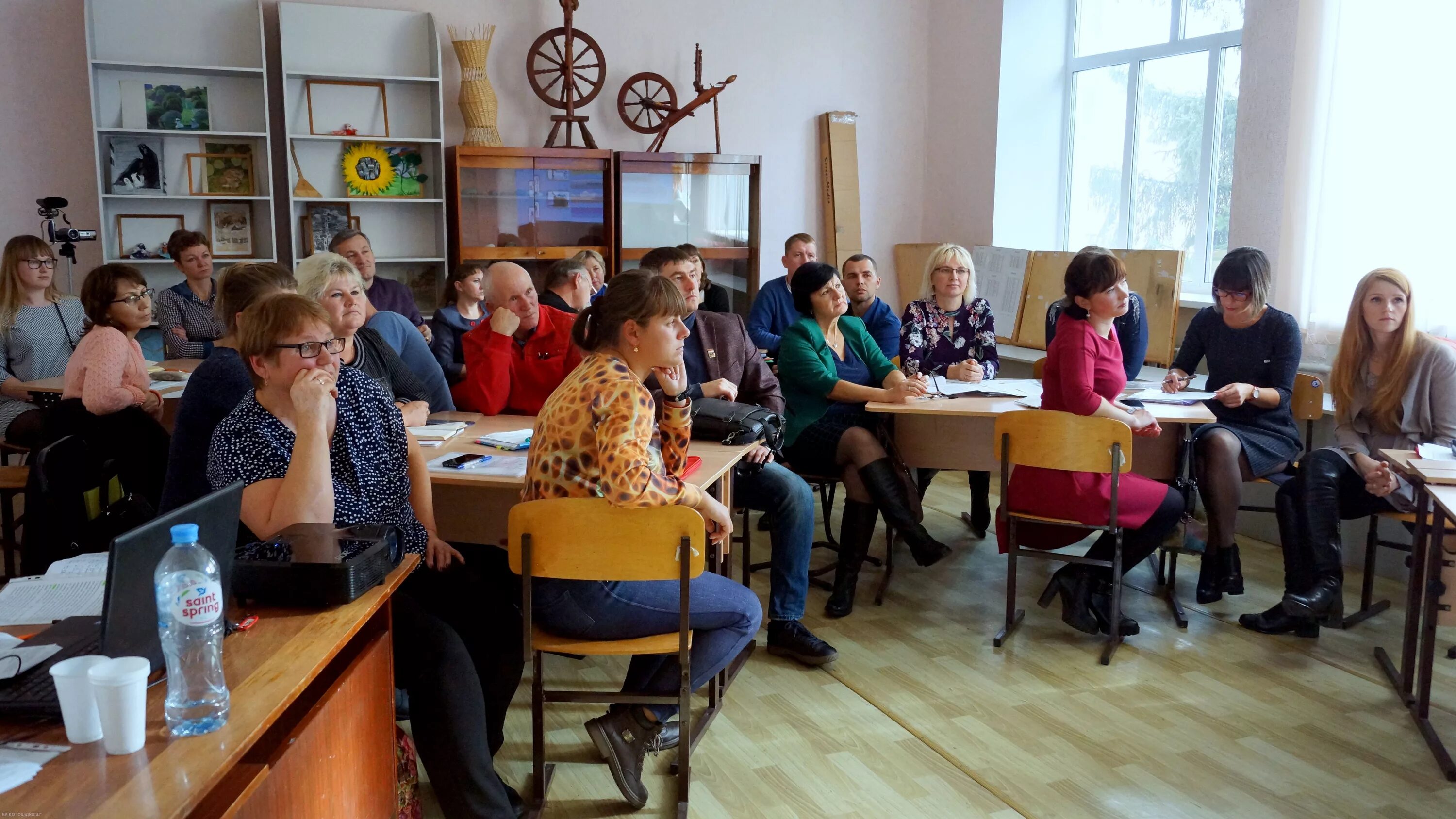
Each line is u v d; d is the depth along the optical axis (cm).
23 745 118
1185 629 335
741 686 293
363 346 298
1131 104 579
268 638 148
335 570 158
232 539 143
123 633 123
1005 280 603
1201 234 541
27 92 505
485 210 556
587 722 224
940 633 334
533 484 211
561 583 211
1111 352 324
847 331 392
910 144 679
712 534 226
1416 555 275
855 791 236
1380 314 316
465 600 229
